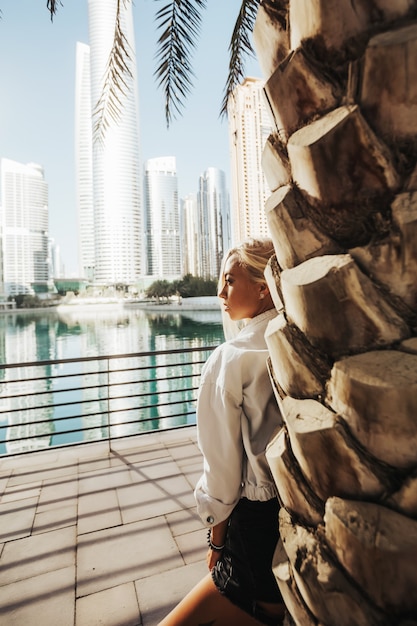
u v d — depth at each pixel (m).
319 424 0.54
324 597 0.55
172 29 2.25
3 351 84.62
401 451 0.46
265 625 0.88
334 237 0.54
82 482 3.35
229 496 0.92
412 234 0.46
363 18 0.47
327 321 0.53
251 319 1.02
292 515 0.67
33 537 2.60
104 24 54.03
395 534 0.47
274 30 0.61
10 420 46.53
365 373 0.48
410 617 0.47
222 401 0.89
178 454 3.89
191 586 2.14
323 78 0.51
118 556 2.40
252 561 0.88
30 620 1.94
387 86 0.45
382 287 0.50
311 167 0.52
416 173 0.46
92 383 57.72
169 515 2.84
